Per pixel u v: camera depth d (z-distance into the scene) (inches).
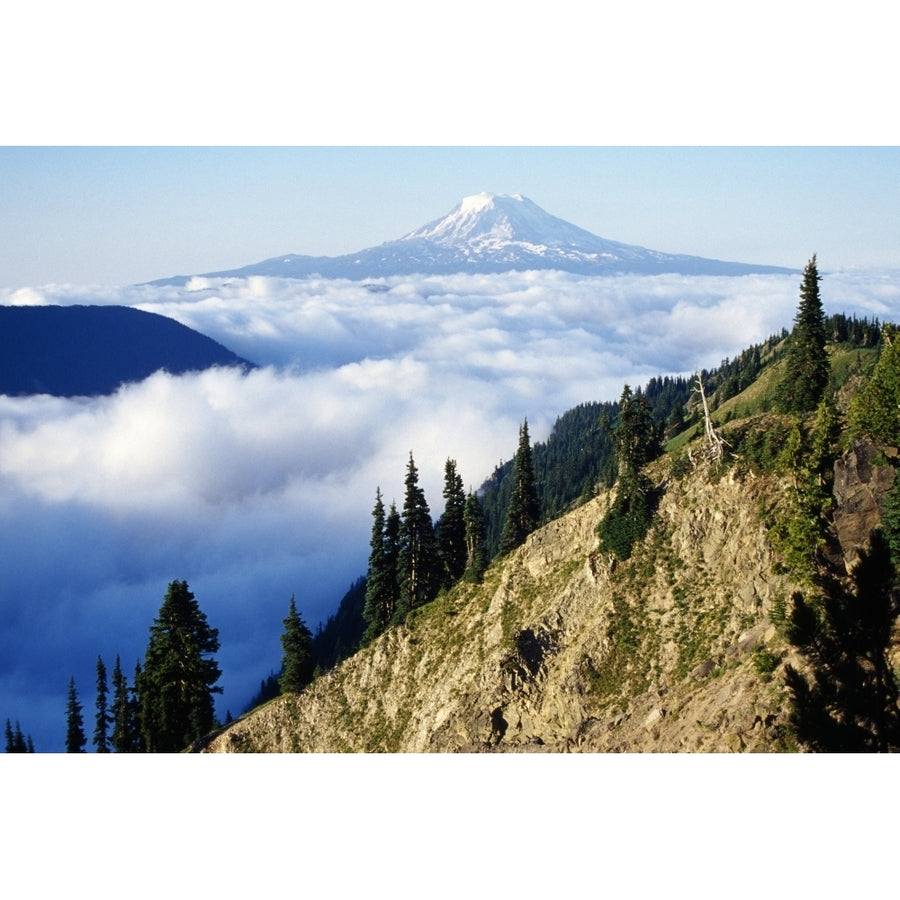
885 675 1487.5
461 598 3420.3
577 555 3063.5
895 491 1882.4
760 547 2352.4
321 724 3326.8
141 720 3742.6
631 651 2461.9
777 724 1690.5
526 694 2571.4
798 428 2327.8
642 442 3075.8
